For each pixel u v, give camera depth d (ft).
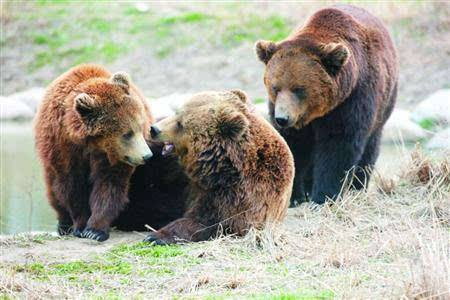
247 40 100.22
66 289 33.88
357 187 53.26
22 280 34.65
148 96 91.61
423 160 51.65
